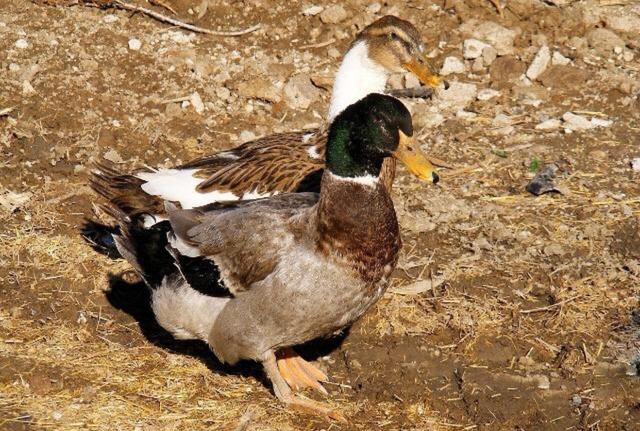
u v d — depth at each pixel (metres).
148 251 7.50
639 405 7.40
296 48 11.47
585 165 10.03
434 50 11.59
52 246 8.71
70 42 11.14
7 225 8.93
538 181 9.73
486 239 9.08
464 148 10.34
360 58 8.90
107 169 8.35
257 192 8.09
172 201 7.95
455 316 8.12
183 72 10.98
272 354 7.24
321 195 6.82
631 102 10.88
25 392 7.23
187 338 7.45
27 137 9.88
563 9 12.00
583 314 8.21
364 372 7.73
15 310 8.02
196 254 7.10
